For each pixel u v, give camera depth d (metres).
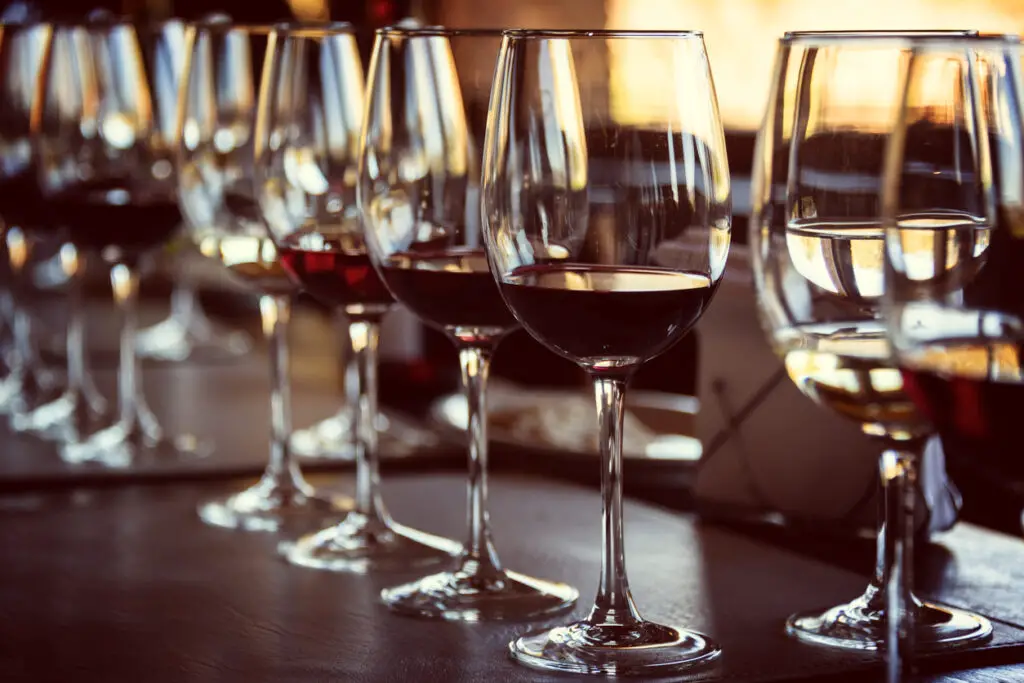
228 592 1.32
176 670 1.08
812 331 1.02
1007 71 0.89
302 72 1.43
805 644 1.12
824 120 1.02
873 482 1.40
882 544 1.17
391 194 1.23
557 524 1.57
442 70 1.23
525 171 1.03
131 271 2.11
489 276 1.22
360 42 1.45
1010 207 0.86
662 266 1.03
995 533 1.49
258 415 2.27
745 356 1.49
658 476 1.78
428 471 1.92
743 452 1.51
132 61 2.05
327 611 1.25
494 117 1.06
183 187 1.68
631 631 1.12
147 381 2.63
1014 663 1.08
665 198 1.02
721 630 1.16
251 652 1.13
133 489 1.83
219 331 3.30
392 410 2.30
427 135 1.22
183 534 1.57
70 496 1.79
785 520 1.48
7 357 3.12
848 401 1.03
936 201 0.87
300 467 1.90
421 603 1.25
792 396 1.45
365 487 1.52
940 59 0.89
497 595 1.26
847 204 1.01
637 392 2.42
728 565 1.37
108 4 4.38
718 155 1.05
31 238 2.79
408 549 1.45
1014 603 1.23
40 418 2.31
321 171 1.43
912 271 0.87
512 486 1.79
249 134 1.65
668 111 1.02
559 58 1.03
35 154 2.08
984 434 0.87
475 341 1.31
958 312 0.87
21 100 2.18
